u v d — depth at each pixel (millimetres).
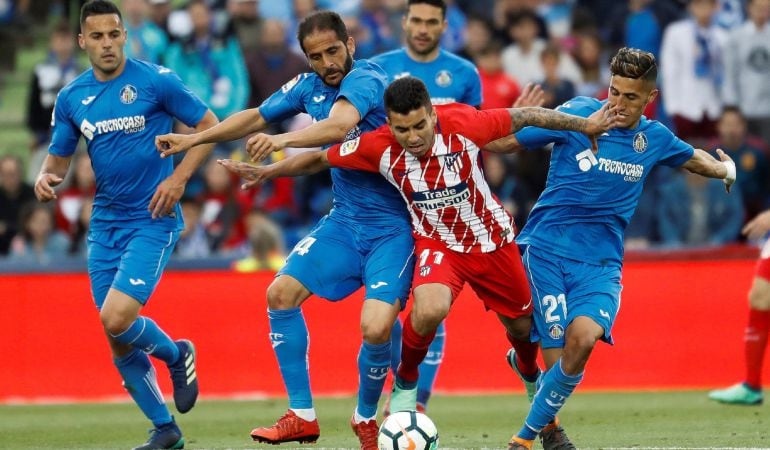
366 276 22031
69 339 36812
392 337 27141
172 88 24312
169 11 47000
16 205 44562
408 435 20422
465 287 37125
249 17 47750
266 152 20125
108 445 26328
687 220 42750
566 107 22500
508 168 43656
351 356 36781
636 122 22031
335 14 21844
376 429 22031
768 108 45969
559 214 22203
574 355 20672
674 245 42062
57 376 36688
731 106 43812
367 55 47969
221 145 45094
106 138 24125
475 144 21062
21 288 36969
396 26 48562
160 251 24141
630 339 36625
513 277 21969
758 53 45750
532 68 47844
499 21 48312
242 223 43688
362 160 21375
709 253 36562
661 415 30094
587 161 21953
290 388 22016
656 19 47969
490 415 31312
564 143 22203
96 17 23812
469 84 29250
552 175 22484
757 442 24641
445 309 20906
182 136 21344
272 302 22047
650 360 36531
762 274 31406
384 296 21438
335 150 21594
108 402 36281
